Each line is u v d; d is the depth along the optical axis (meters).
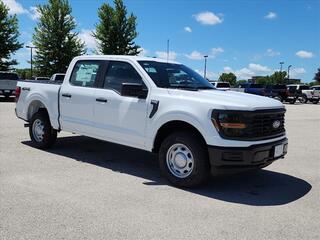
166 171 6.01
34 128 8.37
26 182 5.88
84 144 9.01
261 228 4.43
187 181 5.78
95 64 7.30
